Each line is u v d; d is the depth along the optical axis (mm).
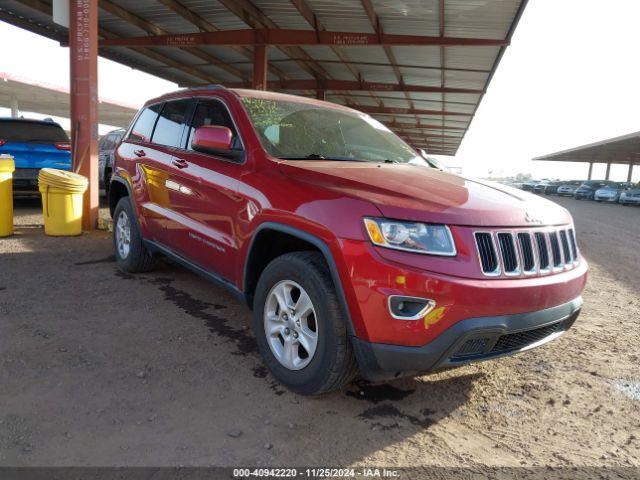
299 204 2902
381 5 10883
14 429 2484
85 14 7809
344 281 2613
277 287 3088
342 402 2971
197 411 2766
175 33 15156
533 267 2818
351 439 2596
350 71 17906
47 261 5852
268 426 2664
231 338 3820
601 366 3773
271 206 3074
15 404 2713
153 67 19844
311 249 3129
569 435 2789
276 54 16672
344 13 11875
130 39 14430
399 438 2643
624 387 3426
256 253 3305
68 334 3699
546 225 2982
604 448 2676
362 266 2555
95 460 2291
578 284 3109
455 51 13453
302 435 2602
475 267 2578
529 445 2666
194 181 3934
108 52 17391
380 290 2516
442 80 17234
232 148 3691
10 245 6609
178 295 4781
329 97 23922
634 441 2760
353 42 12672
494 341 2674
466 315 2521
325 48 15211
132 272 5422
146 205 4801
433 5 10438
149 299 4617
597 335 4520
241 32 13555
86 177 7973
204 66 19391
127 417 2658
